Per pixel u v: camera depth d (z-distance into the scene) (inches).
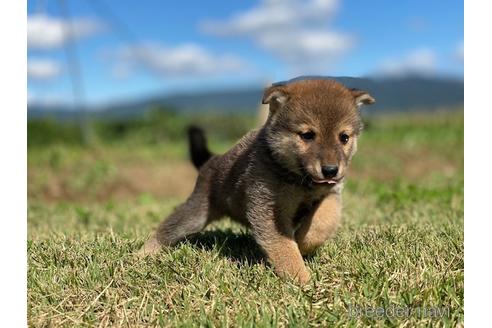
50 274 22.7
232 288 20.7
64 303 20.6
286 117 23.0
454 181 51.3
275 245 22.7
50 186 60.1
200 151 29.3
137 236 29.0
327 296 20.3
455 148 82.2
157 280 21.7
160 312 19.3
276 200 22.9
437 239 25.0
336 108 22.8
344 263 22.7
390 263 22.1
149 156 80.8
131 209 43.8
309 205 23.8
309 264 23.5
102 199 58.7
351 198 43.9
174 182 65.9
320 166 21.7
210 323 18.3
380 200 40.7
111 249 25.5
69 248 26.0
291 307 18.9
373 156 77.1
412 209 35.8
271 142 23.1
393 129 106.3
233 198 25.0
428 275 20.8
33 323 19.5
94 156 76.8
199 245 26.6
